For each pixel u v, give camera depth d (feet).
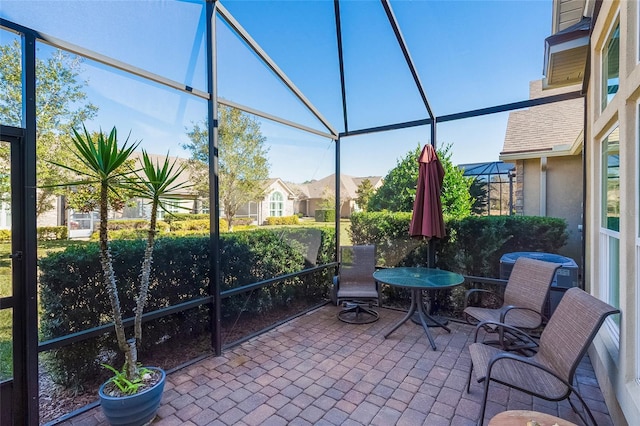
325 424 7.49
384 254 17.17
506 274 13.94
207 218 11.60
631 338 6.54
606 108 8.43
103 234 7.25
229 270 12.43
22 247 7.15
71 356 8.56
